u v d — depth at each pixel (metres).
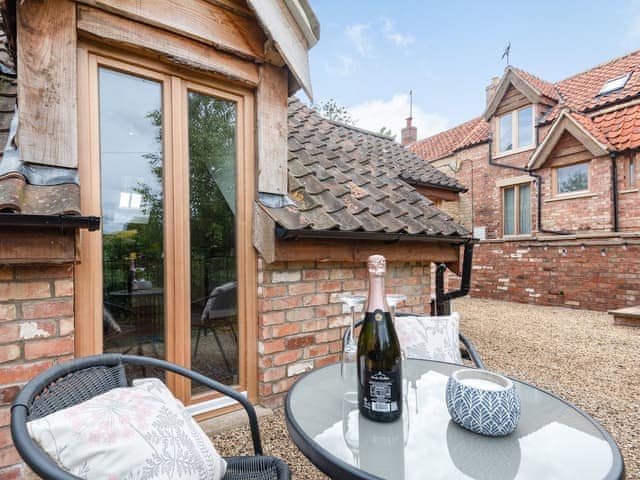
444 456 1.13
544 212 9.41
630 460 2.34
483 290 9.40
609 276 7.12
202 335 2.56
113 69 2.21
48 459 0.98
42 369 1.86
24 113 1.84
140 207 2.33
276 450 2.34
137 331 2.29
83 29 2.01
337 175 3.93
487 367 4.14
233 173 2.76
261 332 2.77
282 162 2.88
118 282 2.23
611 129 8.25
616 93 8.62
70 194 1.83
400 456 1.14
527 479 1.02
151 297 2.35
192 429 1.34
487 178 11.09
